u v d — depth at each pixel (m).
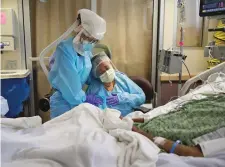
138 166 0.89
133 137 1.07
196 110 1.42
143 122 1.54
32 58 2.77
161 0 2.88
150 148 1.00
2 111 1.75
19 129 1.26
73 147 0.91
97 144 0.97
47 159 0.91
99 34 1.89
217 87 1.86
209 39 2.96
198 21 2.93
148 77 3.09
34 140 1.06
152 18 2.97
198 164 0.93
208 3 2.28
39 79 2.95
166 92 2.94
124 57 3.01
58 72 1.79
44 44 2.88
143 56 3.03
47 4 2.80
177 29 2.95
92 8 2.85
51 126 1.29
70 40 1.87
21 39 2.79
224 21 2.37
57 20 2.84
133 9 2.93
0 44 2.62
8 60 2.81
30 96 2.89
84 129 1.15
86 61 1.99
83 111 1.36
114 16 2.92
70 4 2.83
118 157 0.97
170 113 1.52
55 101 1.88
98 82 2.13
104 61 2.08
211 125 1.28
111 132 1.20
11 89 2.52
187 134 1.23
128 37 2.98
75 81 1.78
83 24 1.83
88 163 0.86
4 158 0.94
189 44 2.99
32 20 2.83
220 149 1.04
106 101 2.12
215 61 2.62
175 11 2.92
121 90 2.28
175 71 2.12
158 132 1.28
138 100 2.26
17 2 2.71
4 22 2.61
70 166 0.88
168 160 0.94
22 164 0.89
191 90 2.04
